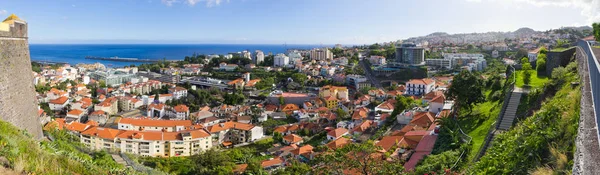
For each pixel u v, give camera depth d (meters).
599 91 14.11
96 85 182.38
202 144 88.12
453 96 52.78
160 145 84.06
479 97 50.47
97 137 83.25
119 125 98.19
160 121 100.31
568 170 15.49
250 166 63.28
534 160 19.25
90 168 18.42
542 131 20.56
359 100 130.00
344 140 68.19
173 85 181.50
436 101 67.81
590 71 21.36
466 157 33.41
